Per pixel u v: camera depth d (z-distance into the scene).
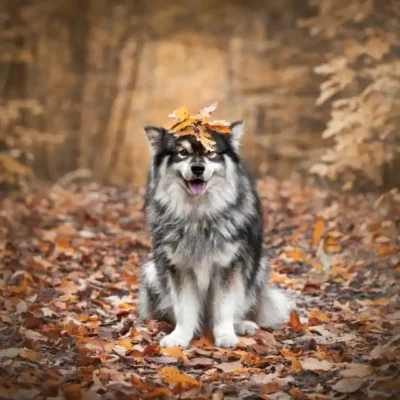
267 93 26.47
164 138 7.95
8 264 10.91
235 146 8.09
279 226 13.16
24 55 23.17
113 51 29.61
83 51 29.42
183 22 29.66
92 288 9.91
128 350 7.27
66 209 15.08
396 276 9.77
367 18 16.55
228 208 7.81
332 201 14.70
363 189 16.45
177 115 7.74
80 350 7.22
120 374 6.54
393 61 15.17
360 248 11.09
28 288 9.54
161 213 7.95
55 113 28.86
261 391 6.23
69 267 11.01
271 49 26.72
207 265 7.88
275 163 25.05
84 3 28.80
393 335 7.53
